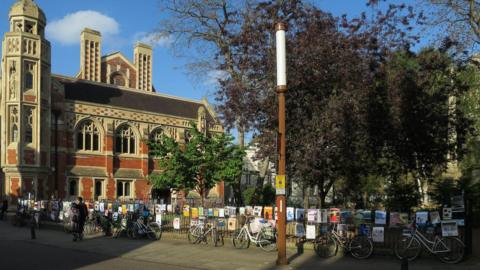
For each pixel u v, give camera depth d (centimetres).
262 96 1673
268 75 1653
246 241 1652
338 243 1443
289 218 1656
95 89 4825
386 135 1736
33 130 3997
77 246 1805
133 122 4872
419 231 1343
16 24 4069
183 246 1714
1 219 3425
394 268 1235
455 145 1959
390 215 1451
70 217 2452
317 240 1473
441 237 1309
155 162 5028
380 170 2050
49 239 2077
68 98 4450
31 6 4125
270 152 1638
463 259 1289
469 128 1911
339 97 1547
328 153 1550
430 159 1845
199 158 2556
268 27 1702
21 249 1711
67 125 4362
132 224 2070
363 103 1619
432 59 1800
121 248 1712
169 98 5581
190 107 5694
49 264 1338
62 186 4247
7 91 3941
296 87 1589
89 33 6028
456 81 1898
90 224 2303
